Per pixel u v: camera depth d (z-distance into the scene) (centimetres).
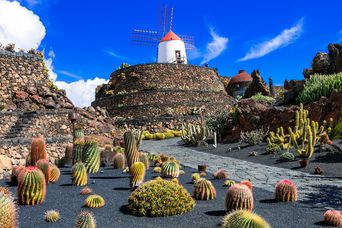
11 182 1119
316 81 2109
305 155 1433
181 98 4353
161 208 685
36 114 2106
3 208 373
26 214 710
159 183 733
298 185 988
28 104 2330
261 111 2141
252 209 706
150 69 4647
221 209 724
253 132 1989
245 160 1565
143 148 2395
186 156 1841
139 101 4341
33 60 2550
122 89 4712
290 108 1975
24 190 781
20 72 2447
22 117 2131
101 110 2800
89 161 1318
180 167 1411
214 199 824
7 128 2033
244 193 688
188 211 712
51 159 1894
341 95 1747
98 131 2475
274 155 1565
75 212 720
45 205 783
